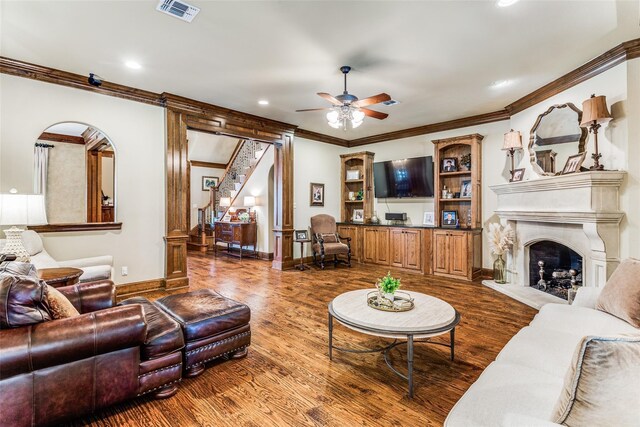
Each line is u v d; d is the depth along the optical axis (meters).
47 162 5.98
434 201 5.84
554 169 3.92
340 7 2.45
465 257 5.18
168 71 3.64
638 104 2.99
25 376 1.53
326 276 5.53
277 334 3.02
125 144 4.19
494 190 4.79
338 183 7.42
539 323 2.10
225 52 3.19
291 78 3.81
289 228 6.21
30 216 2.72
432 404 1.96
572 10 2.47
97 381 1.73
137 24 2.69
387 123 5.86
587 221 3.20
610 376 0.81
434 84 3.97
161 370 1.97
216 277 5.45
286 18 2.60
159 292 4.38
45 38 2.92
